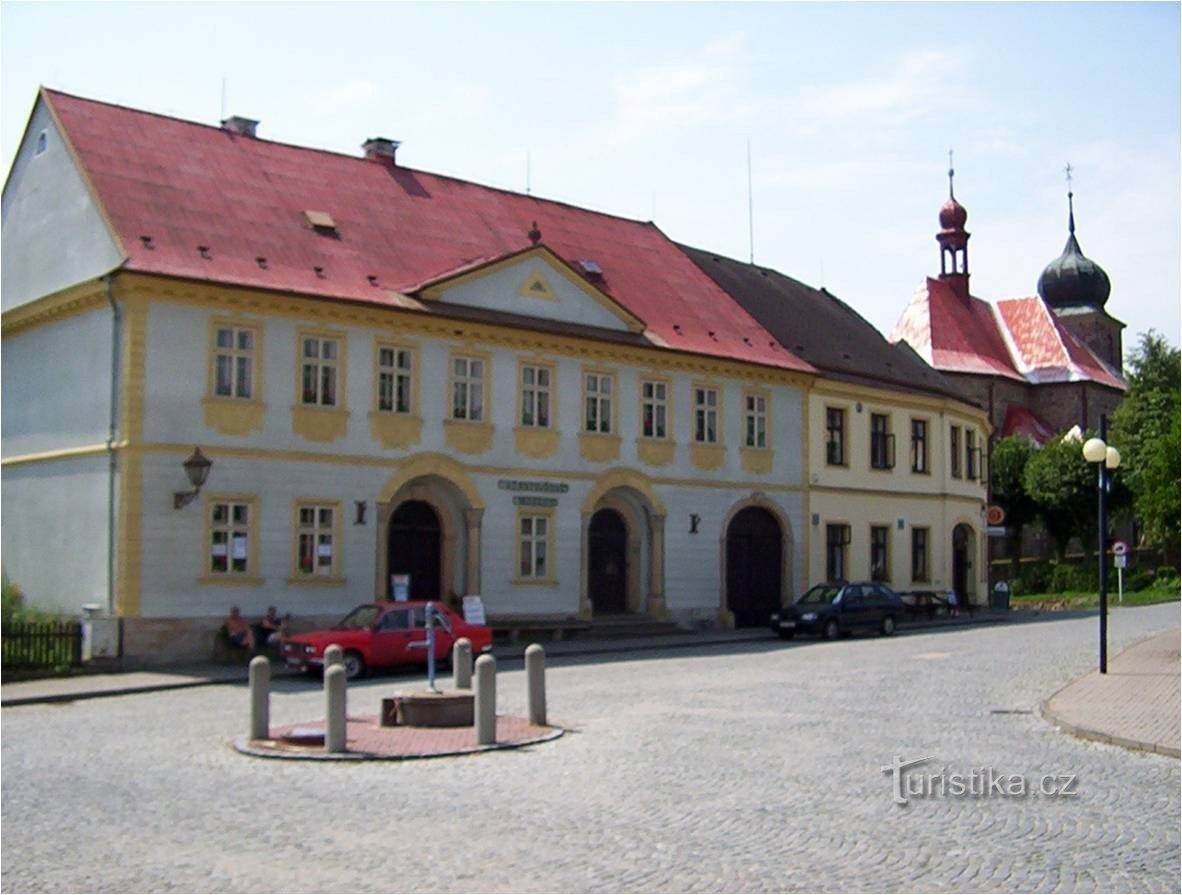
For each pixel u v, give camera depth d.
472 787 14.19
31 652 27.16
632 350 38.66
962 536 54.22
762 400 43.06
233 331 30.86
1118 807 12.93
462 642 22.05
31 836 11.84
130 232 30.55
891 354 52.94
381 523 32.88
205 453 30.08
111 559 29.39
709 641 36.09
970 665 27.83
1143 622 44.19
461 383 34.88
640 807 12.96
